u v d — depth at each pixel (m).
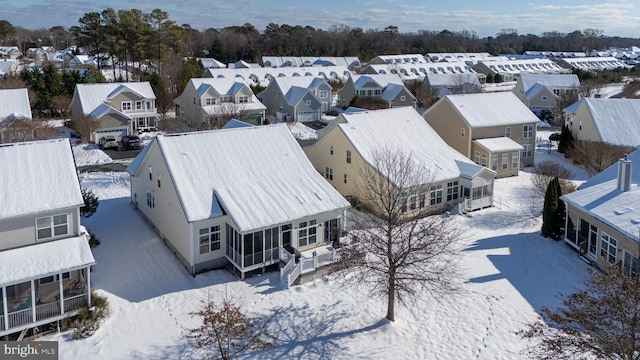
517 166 48.09
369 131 40.12
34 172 24.78
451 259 29.67
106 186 42.25
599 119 51.47
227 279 27.30
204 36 176.38
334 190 31.12
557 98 83.25
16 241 23.34
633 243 25.17
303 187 30.81
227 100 72.88
